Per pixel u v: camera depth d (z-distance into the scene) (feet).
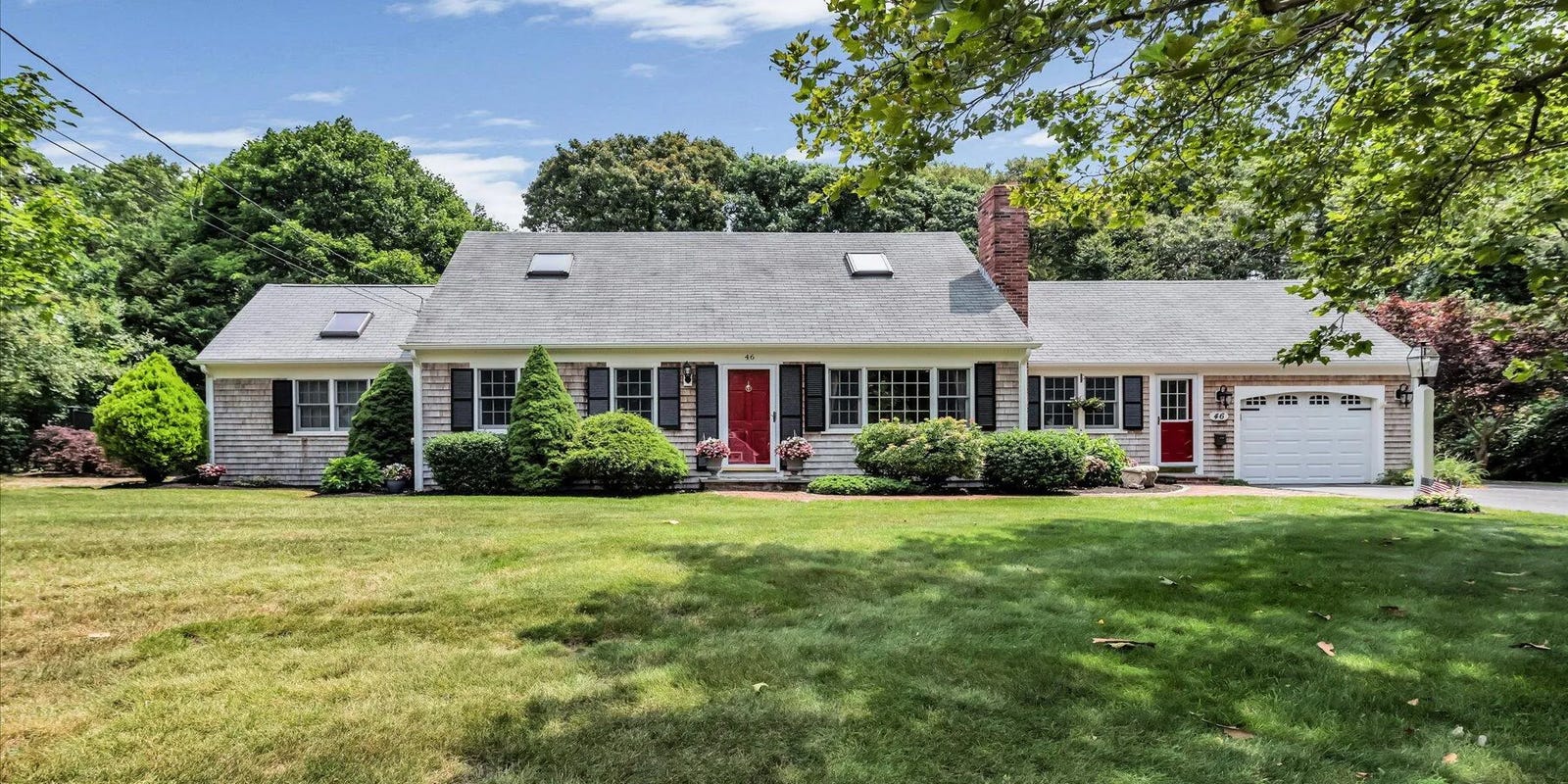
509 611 15.65
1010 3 10.11
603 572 18.81
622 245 54.44
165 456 48.78
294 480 50.49
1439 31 14.60
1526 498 39.78
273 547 22.53
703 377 45.78
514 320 46.03
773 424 45.91
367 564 20.03
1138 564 19.93
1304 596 16.63
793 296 49.16
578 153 107.55
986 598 16.48
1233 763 9.09
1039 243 96.37
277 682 11.89
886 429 43.27
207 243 84.69
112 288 77.56
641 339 44.88
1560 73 13.75
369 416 46.42
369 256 85.92
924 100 11.51
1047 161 20.08
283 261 79.10
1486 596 16.71
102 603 16.46
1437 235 20.25
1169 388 51.26
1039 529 25.72
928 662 12.44
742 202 100.94
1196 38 10.78
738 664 12.42
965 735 9.83
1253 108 19.40
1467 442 54.70
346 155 92.58
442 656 13.05
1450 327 52.60
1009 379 46.57
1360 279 18.92
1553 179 20.80
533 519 28.55
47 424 61.98
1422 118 14.61
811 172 100.63
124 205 93.91
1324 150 19.51
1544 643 13.50
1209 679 11.75
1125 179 20.40
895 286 50.42
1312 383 51.31
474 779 8.90
